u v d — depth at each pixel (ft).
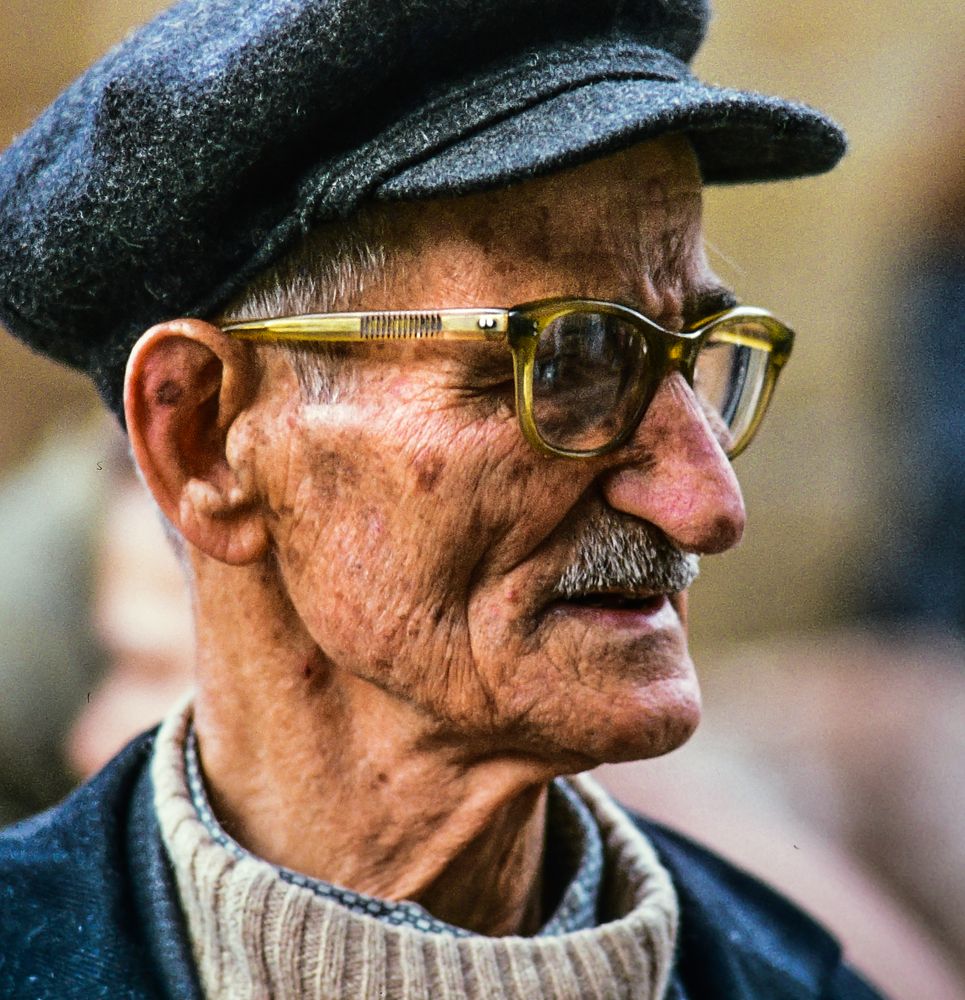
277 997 9.70
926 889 19.81
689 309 10.05
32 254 10.03
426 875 10.39
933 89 38.27
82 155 9.77
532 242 9.38
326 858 10.54
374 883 10.49
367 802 10.41
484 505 9.58
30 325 10.49
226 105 9.29
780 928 12.25
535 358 9.39
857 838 20.20
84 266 9.93
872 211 39.14
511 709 9.75
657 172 9.71
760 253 40.93
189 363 10.05
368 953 9.70
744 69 40.57
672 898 10.51
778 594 40.22
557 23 9.43
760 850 18.79
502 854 10.65
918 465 26.99
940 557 26.25
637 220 9.62
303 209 9.38
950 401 27.55
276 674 10.50
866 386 35.45
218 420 10.16
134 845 10.50
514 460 9.53
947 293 28.35
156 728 11.35
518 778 10.14
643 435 9.63
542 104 9.20
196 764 10.72
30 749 19.16
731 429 10.84
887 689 22.17
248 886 9.79
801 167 10.68
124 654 19.03
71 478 19.89
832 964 12.09
